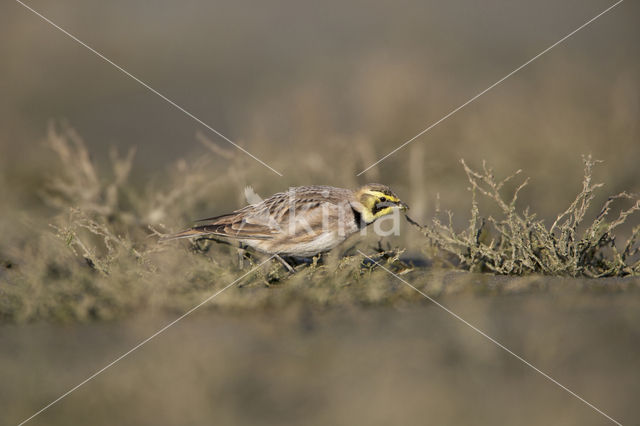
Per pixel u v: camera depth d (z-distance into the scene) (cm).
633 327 711
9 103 2398
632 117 1781
